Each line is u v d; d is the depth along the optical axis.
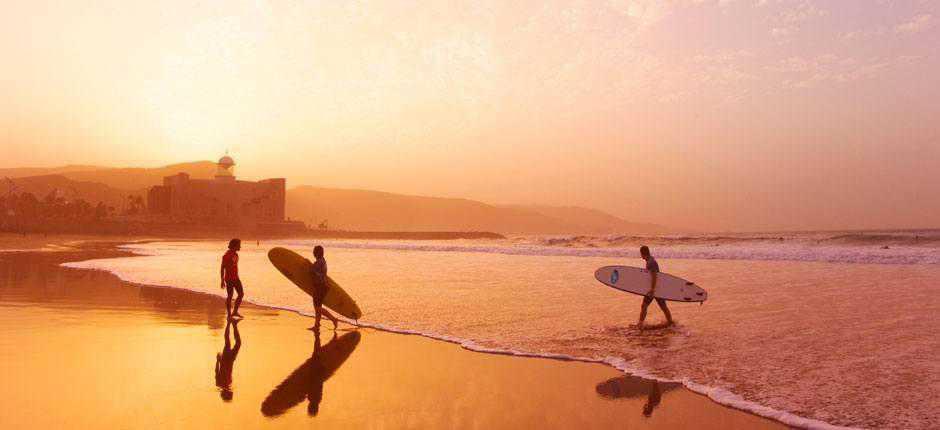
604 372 6.71
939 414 5.06
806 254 31.31
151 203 197.50
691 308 12.01
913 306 11.99
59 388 5.64
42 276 18.12
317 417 4.93
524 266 26.81
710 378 6.39
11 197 170.62
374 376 6.45
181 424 4.64
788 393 5.78
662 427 4.78
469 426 4.73
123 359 7.03
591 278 19.67
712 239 68.25
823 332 9.17
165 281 17.17
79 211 181.38
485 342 8.50
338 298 10.00
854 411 5.18
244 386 5.92
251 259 33.28
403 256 40.25
